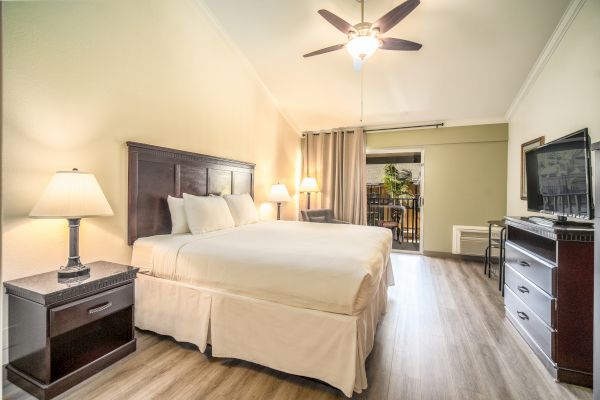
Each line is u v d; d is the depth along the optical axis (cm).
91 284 152
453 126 450
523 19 249
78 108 185
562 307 157
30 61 160
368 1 243
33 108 162
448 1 238
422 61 320
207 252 185
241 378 155
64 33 176
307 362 147
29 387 139
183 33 271
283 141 477
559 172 197
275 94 428
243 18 292
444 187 461
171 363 168
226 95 334
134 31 223
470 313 245
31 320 140
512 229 238
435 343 195
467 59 308
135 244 216
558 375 155
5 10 150
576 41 229
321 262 156
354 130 494
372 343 173
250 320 162
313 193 525
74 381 145
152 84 239
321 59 340
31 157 162
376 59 326
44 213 148
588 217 168
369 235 247
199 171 291
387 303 267
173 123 261
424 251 474
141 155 228
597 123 201
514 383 153
